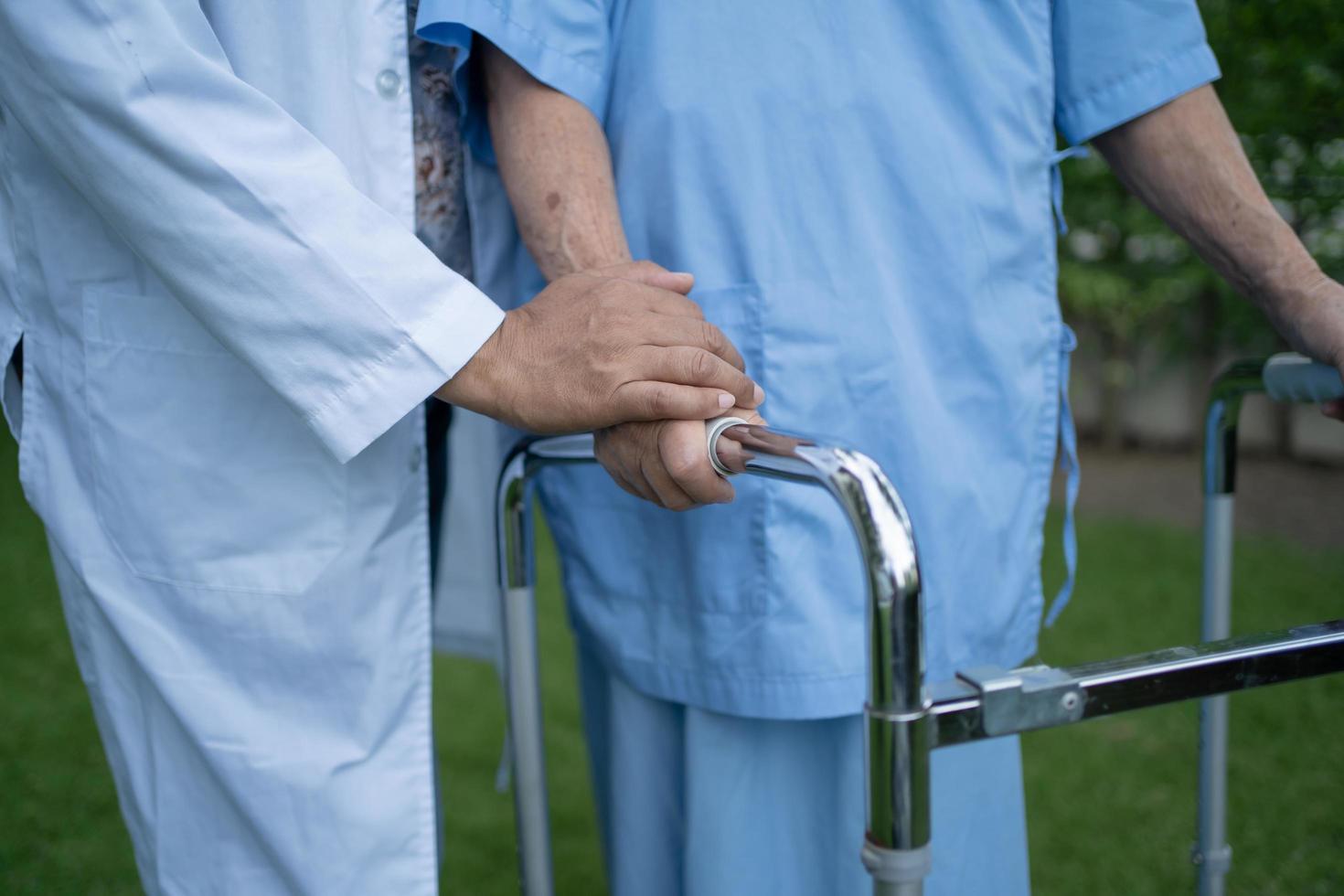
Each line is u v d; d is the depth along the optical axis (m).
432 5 0.92
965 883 1.10
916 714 0.64
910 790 0.65
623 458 0.82
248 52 0.93
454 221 1.11
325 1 0.92
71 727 2.60
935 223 0.99
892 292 0.99
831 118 0.96
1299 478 4.68
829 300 0.97
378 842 0.94
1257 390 1.12
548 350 0.81
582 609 1.11
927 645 1.01
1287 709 2.65
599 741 1.26
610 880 1.19
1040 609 1.13
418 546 0.98
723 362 0.78
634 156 0.99
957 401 1.03
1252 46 4.09
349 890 0.94
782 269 0.97
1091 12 1.11
